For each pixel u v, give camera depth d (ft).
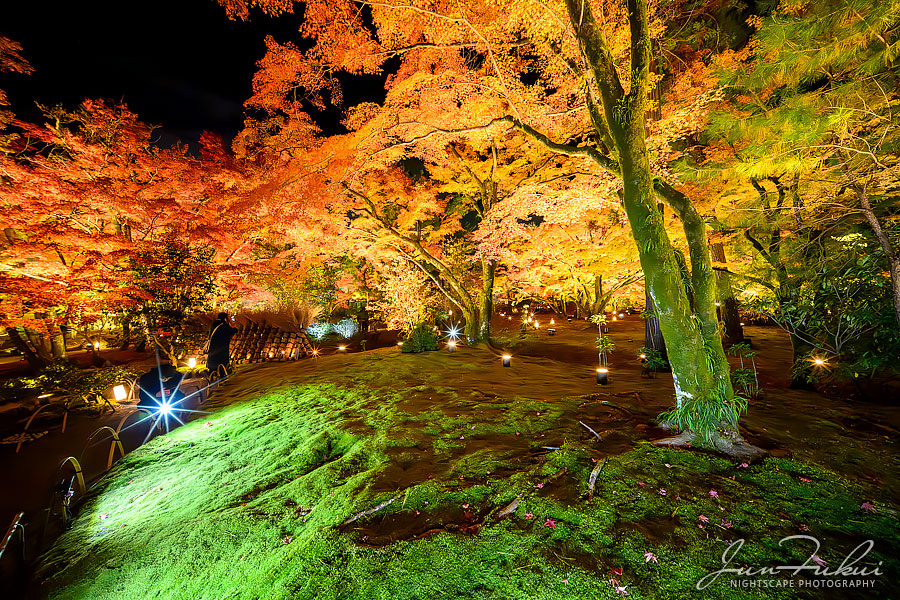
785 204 20.68
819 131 13.17
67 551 11.03
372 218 37.37
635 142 12.98
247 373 33.71
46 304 26.13
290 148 31.42
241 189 33.19
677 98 26.68
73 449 18.78
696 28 29.78
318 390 24.98
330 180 28.99
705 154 27.32
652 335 25.72
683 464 11.25
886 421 14.42
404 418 17.71
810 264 18.99
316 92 25.63
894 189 16.84
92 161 33.58
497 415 17.33
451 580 7.52
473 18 19.25
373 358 35.45
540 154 38.34
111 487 14.73
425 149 30.66
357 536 9.05
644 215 12.94
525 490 10.35
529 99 24.00
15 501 14.28
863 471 10.68
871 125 13.91
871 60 12.30
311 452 15.12
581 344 42.60
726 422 12.30
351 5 18.67
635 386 21.79
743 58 25.04
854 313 16.33
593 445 13.14
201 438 18.75
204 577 9.05
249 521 10.69
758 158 15.25
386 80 28.91
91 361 41.57
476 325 42.24
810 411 15.80
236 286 36.94
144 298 27.53
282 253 38.99
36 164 33.37
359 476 12.23
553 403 18.54
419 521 9.53
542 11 17.34
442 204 45.09
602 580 7.15
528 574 7.46
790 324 20.22
